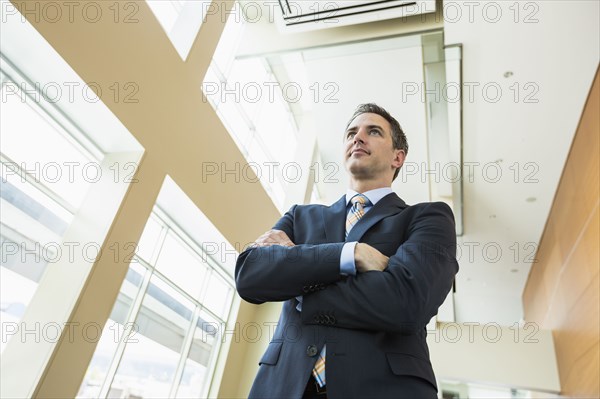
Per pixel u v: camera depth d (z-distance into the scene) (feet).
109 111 9.70
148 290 13.07
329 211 3.40
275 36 17.76
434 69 17.87
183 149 12.51
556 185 22.63
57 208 9.79
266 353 2.55
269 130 20.52
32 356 8.34
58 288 9.11
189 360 14.96
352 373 2.26
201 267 15.88
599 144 16.29
